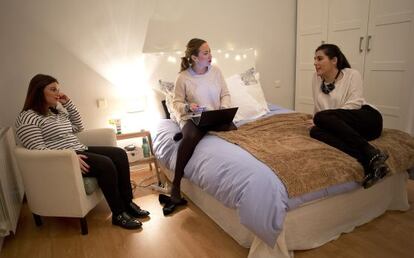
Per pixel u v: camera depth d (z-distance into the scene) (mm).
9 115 2443
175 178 2037
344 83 2045
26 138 1852
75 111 2277
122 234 1897
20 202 2186
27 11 2342
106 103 2771
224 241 1761
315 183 1461
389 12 2555
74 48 2555
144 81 2871
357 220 1802
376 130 1860
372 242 1661
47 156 1755
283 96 3697
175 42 2947
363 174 1604
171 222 2002
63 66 2551
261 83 3525
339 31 2992
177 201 2104
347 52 2959
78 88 2648
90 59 2631
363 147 1631
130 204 2119
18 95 2443
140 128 2834
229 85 2697
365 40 2779
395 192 1951
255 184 1431
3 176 1817
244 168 1529
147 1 2719
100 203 2352
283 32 3482
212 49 3137
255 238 1514
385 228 1785
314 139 1882
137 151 2623
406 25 2455
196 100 2332
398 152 1758
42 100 1940
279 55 3535
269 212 1369
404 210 1964
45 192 1867
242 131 2090
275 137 1927
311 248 1626
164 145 2312
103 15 2582
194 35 3021
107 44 2658
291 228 1524
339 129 1755
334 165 1553
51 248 1797
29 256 1731
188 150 1967
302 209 1530
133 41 2750
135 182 2701
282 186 1411
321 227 1638
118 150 2113
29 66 2438
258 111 2639
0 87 2373
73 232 1959
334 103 2094
